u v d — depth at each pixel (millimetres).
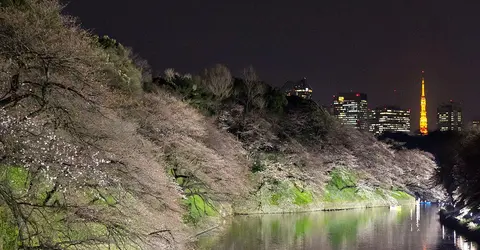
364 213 71250
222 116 65812
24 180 21469
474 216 55156
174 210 31094
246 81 81375
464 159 72562
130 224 23516
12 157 18969
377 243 44938
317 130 85312
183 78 68438
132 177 26109
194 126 45344
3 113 18969
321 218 62656
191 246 34875
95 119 25328
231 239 44031
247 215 62375
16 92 20109
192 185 43688
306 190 73000
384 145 96938
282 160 70188
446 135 134625
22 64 20719
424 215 69938
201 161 43938
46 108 20812
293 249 41062
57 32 26703
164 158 40406
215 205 52281
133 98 42125
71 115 22797
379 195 86938
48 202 21797
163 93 49938
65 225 20922
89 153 22094
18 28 21359
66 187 20625
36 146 19719
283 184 68812
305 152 74000
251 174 65750
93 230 22281
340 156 83750
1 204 19141
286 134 76250
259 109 77625
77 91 21875
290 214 65625
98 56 33656
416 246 43594
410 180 100688
